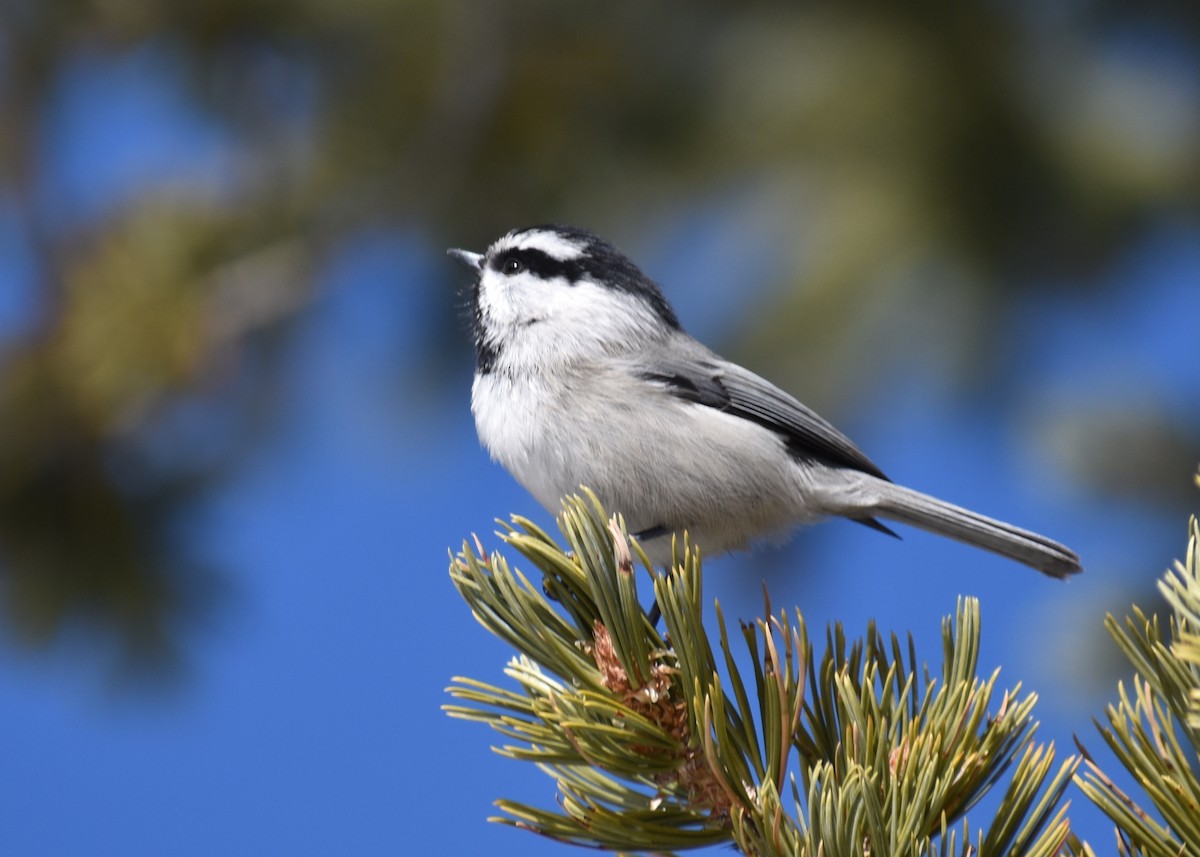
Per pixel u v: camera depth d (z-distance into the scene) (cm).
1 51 916
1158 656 371
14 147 884
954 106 894
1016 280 916
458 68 938
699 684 433
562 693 445
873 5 916
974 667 424
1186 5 890
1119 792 375
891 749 409
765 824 393
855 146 912
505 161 955
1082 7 905
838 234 907
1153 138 901
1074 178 889
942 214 898
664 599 434
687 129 947
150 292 849
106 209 892
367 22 949
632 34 943
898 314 907
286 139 954
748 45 928
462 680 454
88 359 833
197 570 902
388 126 938
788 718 420
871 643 454
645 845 431
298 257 914
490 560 471
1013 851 390
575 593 487
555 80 933
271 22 943
